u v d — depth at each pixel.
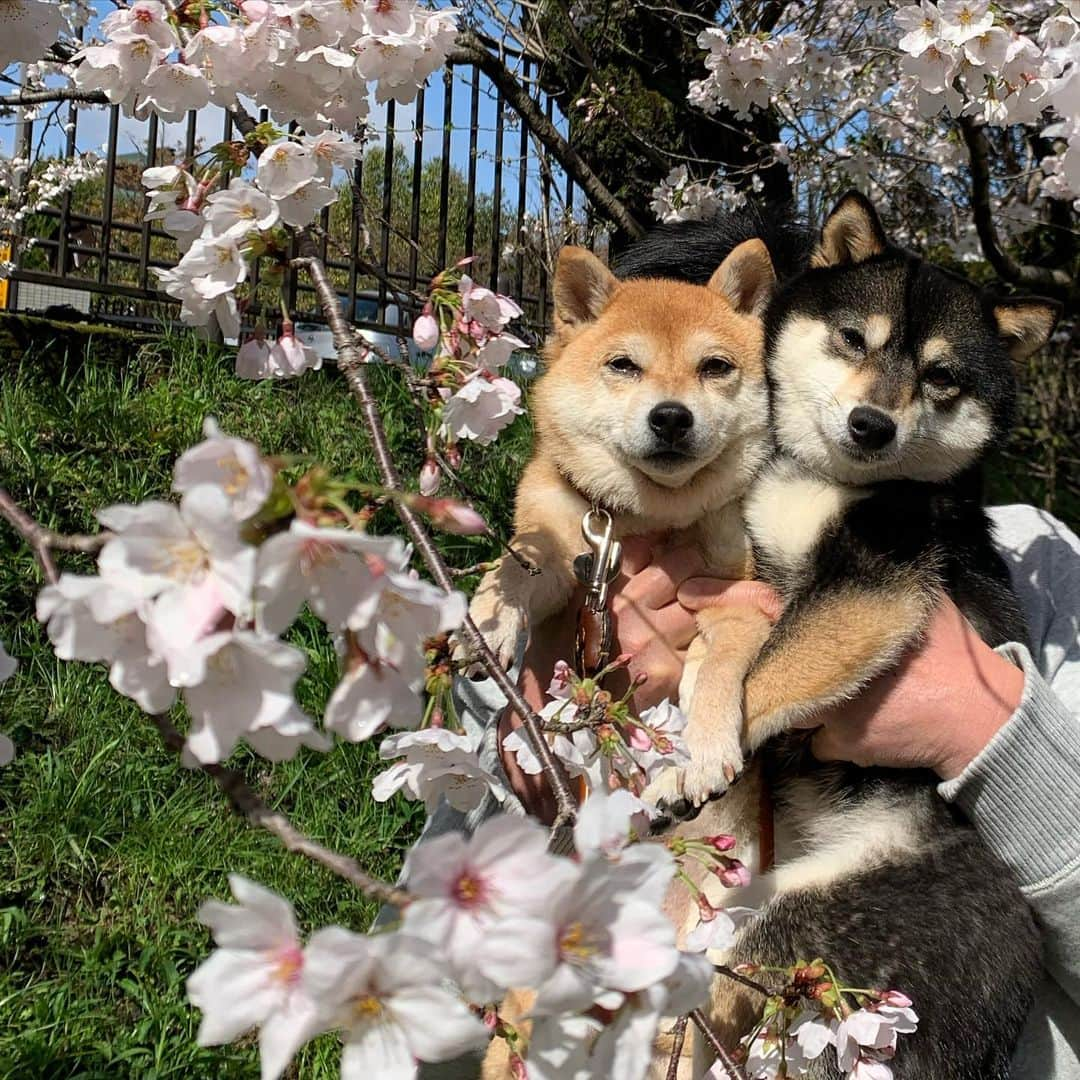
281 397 1.43
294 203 0.46
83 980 0.76
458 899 0.23
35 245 1.71
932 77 0.72
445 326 0.51
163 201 0.49
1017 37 0.68
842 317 0.79
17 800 0.88
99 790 0.89
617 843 0.25
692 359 0.78
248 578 0.22
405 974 0.21
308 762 0.97
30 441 1.18
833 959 0.62
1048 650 0.72
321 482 0.25
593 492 0.79
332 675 1.01
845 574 0.70
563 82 1.60
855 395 0.75
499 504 1.30
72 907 0.82
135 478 1.21
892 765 0.65
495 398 0.49
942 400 0.77
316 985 0.21
